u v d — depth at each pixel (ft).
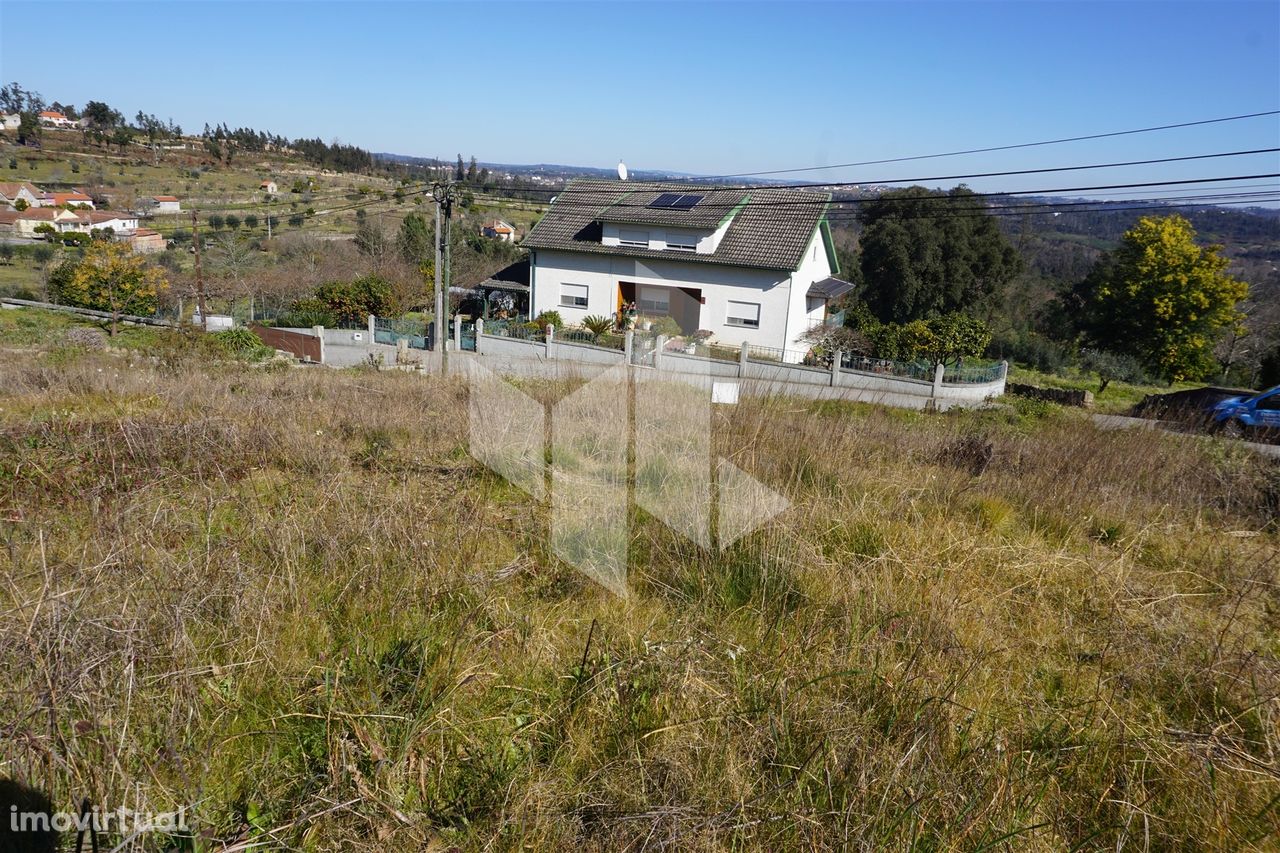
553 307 79.15
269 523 11.43
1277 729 8.04
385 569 10.37
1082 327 106.42
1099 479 17.88
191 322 69.97
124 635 7.57
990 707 8.27
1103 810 6.88
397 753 6.78
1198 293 94.38
